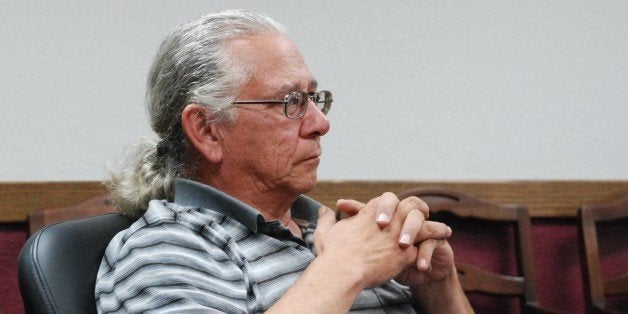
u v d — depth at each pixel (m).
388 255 1.87
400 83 3.91
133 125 3.64
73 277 1.88
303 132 2.09
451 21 3.97
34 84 3.54
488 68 4.00
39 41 3.54
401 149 3.91
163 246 1.89
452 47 3.97
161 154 2.19
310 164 2.11
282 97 2.07
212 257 1.92
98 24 3.61
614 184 3.95
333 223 1.97
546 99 4.05
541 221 3.94
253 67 2.06
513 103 4.02
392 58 3.91
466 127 3.97
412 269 2.13
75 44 3.58
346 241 1.88
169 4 3.69
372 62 3.89
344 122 3.86
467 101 3.98
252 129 2.06
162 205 2.03
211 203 2.04
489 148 3.99
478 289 3.47
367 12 3.89
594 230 3.65
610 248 3.94
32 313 1.83
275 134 2.06
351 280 1.79
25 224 3.38
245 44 2.08
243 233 2.02
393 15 3.91
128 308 1.80
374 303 2.14
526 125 4.03
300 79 2.08
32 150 3.53
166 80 2.12
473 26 3.99
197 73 2.08
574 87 4.08
